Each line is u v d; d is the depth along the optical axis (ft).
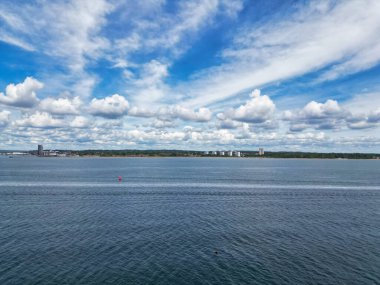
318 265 116.57
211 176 487.20
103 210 212.23
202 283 101.60
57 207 222.07
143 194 288.71
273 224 175.73
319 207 230.89
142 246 135.03
